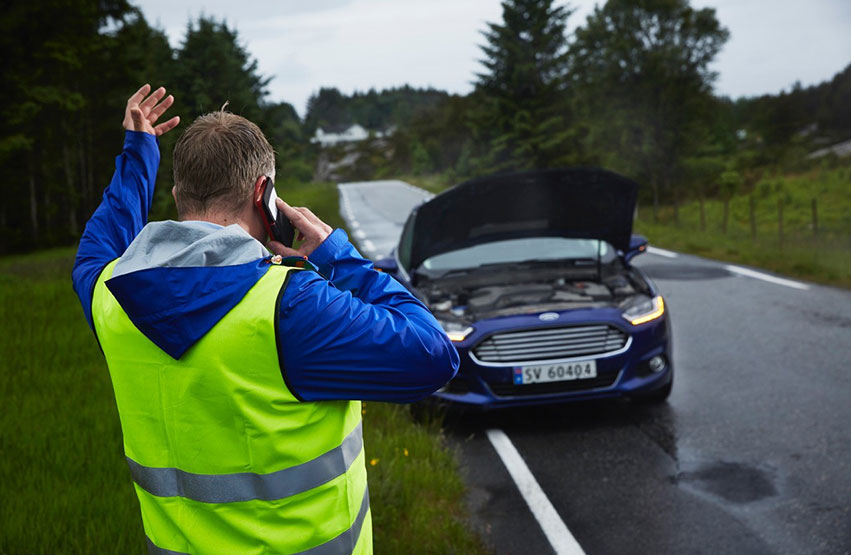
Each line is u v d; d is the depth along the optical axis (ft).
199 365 3.96
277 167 4.73
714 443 14.39
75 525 10.46
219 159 4.26
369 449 13.93
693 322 25.00
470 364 15.81
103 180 128.57
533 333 15.80
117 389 4.35
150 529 4.42
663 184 114.01
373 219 80.94
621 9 107.14
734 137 179.63
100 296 4.60
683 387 18.06
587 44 118.42
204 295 3.85
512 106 143.64
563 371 15.71
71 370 20.44
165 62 178.70
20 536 10.04
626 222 17.84
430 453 14.05
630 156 110.83
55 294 35.45
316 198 123.03
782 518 11.21
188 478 4.15
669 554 10.43
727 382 18.12
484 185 16.42
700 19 103.50
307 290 4.02
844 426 14.65
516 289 17.58
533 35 145.48
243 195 4.34
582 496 12.51
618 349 15.88
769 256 38.73
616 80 109.81
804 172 141.90
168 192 118.21
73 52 89.86
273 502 4.10
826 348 20.43
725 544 10.58
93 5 96.53
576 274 18.34
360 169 468.75
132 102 5.68
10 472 12.66
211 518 4.16
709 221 94.02
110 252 5.18
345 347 4.03
